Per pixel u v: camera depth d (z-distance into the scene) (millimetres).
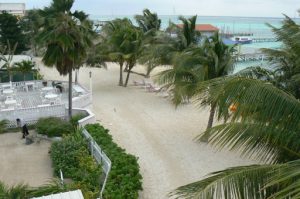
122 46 34375
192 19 31609
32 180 15812
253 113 7113
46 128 21047
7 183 15438
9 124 23031
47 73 43750
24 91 31344
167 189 15234
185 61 19781
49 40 21062
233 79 7324
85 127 20797
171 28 33938
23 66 36125
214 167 17438
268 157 7891
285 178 5719
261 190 6094
